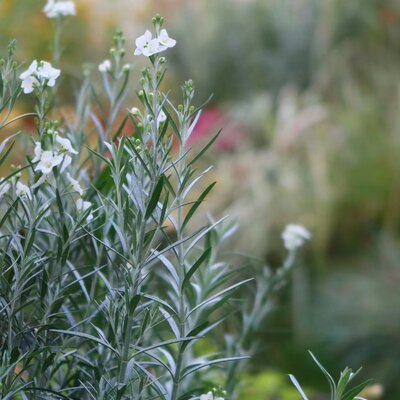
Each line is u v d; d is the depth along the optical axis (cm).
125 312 136
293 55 698
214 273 178
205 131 624
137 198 128
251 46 709
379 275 536
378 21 654
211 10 729
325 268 551
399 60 646
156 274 195
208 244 174
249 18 718
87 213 139
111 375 151
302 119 598
